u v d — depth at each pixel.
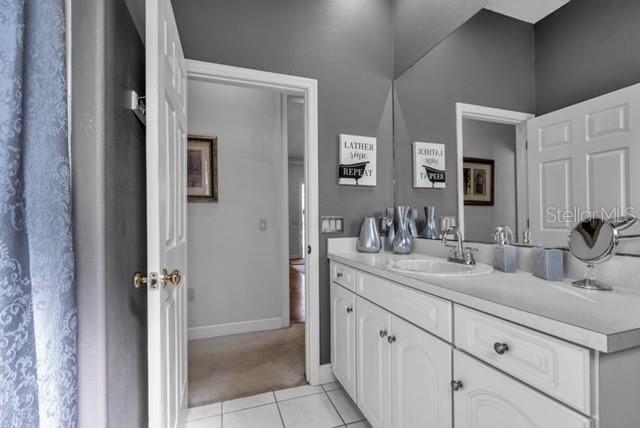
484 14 1.47
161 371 0.93
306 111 1.90
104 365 0.79
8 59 0.56
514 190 1.30
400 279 1.18
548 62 1.17
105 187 0.80
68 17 0.76
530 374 0.69
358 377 1.51
